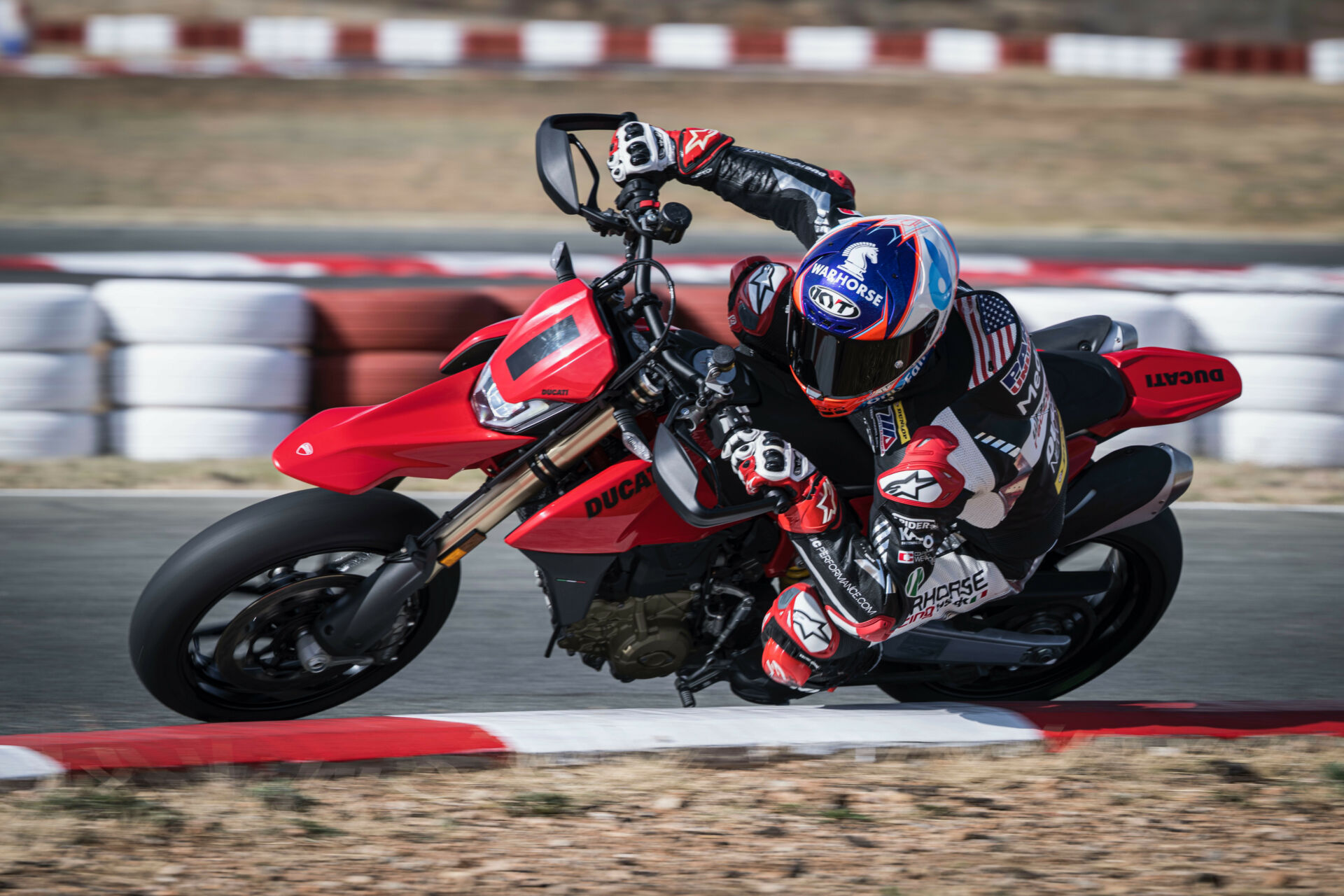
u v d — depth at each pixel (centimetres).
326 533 1277
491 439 1258
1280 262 4450
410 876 1081
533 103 7162
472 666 1627
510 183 5562
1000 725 1370
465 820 1177
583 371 1220
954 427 1199
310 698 1391
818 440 1288
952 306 1201
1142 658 1723
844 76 8700
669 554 1283
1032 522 1308
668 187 5497
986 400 1215
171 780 1219
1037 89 8212
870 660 1370
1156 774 1302
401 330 2517
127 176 5481
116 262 3728
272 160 5850
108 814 1152
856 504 1314
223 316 2453
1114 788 1273
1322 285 3800
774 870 1105
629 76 8300
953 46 9262
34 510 2142
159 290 2455
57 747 1224
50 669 1579
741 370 1280
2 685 1530
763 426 1274
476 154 6038
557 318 1246
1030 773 1298
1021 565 1352
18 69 8031
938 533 1221
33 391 2414
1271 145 6619
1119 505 1433
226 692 1359
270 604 1303
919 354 1151
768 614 1323
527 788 1236
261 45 9144
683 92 7550
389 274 3816
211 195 5238
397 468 1242
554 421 1246
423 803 1205
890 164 5944
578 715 1352
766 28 12731
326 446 1229
